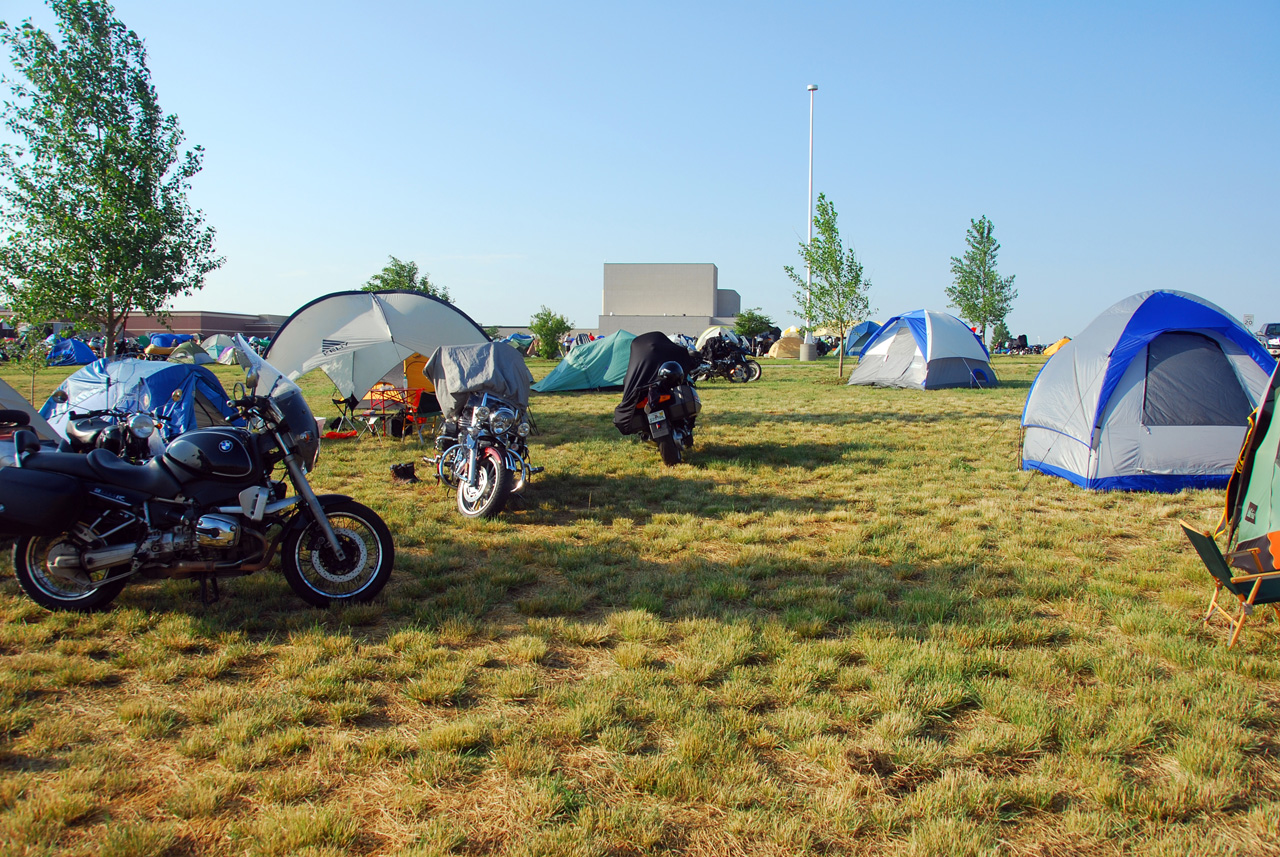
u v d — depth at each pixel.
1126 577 4.97
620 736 3.05
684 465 9.20
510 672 3.66
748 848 2.45
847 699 3.41
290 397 4.57
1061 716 3.20
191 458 4.24
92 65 11.70
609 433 12.06
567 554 5.58
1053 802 2.69
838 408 15.41
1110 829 2.53
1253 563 3.99
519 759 2.88
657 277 93.38
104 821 2.56
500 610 4.55
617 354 20.47
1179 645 3.86
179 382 8.22
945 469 8.90
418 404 12.19
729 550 5.79
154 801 2.67
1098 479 7.75
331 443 11.24
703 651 3.85
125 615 4.25
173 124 12.70
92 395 8.11
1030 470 8.78
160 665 3.70
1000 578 4.98
